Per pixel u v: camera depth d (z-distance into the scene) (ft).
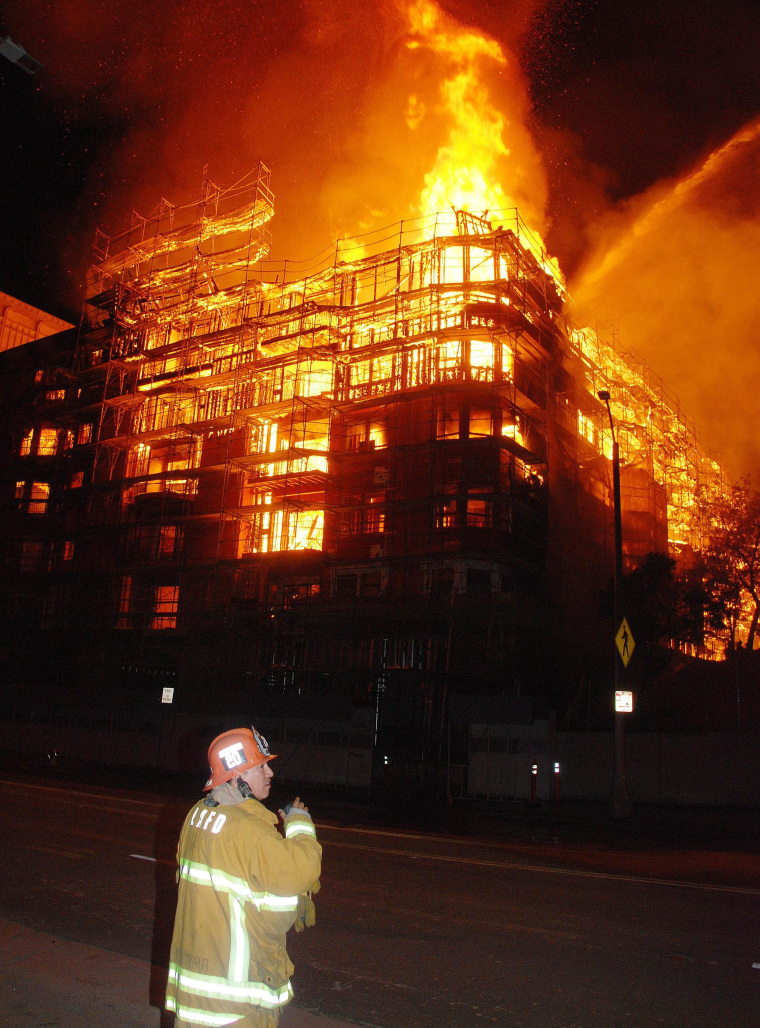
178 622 120.26
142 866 33.27
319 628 107.14
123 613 121.90
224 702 87.71
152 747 89.35
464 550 96.73
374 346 110.63
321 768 77.41
